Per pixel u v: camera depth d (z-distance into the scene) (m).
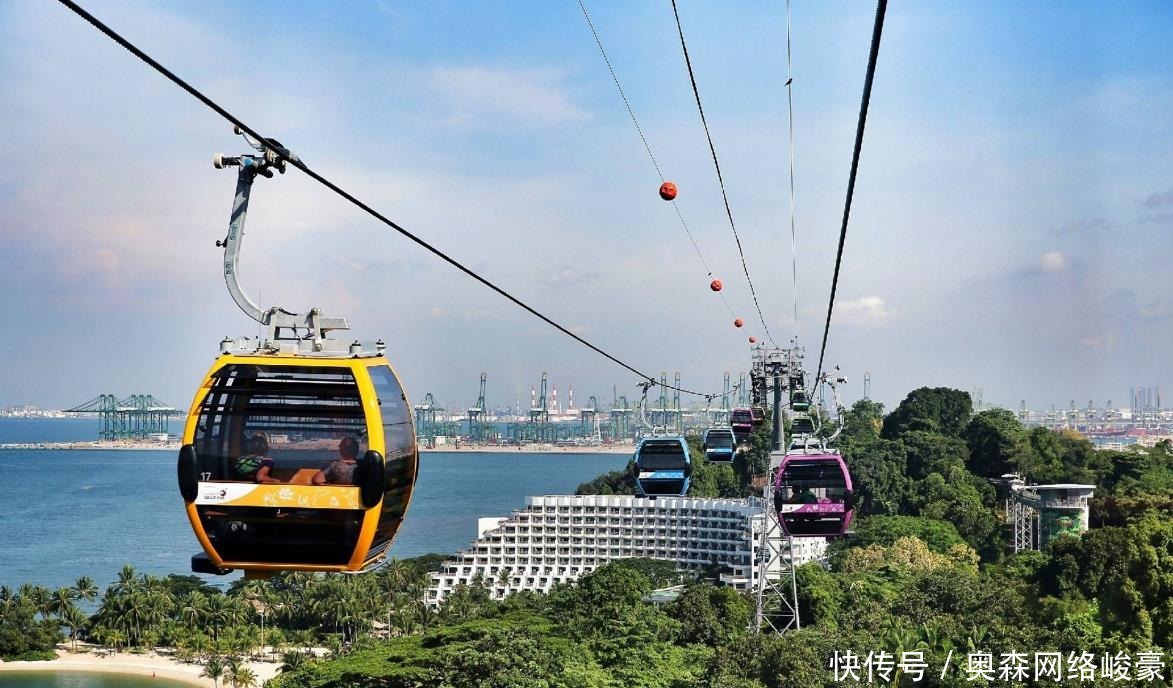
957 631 100.31
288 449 21.20
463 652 117.75
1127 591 97.81
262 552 21.47
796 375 102.38
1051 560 119.94
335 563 21.53
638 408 81.19
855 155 20.39
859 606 137.00
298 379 21.36
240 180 21.91
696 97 24.27
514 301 30.44
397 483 21.95
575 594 140.75
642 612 136.38
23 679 176.00
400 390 23.03
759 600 109.81
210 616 196.00
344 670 124.00
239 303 21.89
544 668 114.19
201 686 172.38
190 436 21.12
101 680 176.25
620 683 109.75
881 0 15.32
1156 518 132.75
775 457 62.66
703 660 120.25
